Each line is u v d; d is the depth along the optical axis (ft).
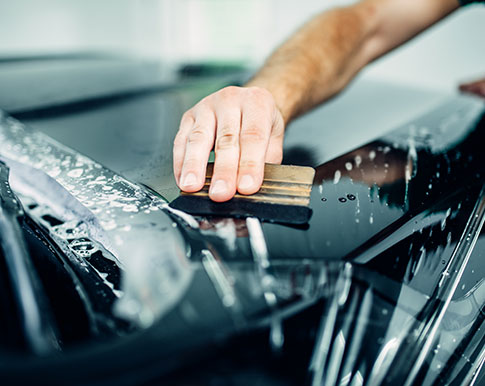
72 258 1.49
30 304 1.09
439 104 3.43
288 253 1.37
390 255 1.44
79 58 5.54
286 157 2.27
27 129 2.71
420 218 1.68
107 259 1.44
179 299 1.14
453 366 1.26
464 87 3.81
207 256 1.33
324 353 1.14
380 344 1.22
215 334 1.02
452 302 1.41
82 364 0.90
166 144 2.50
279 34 6.34
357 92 4.04
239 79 4.47
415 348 1.25
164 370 0.93
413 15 3.59
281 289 1.22
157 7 6.40
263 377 1.04
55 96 3.56
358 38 3.51
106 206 1.69
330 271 1.31
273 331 1.11
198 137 1.88
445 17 3.69
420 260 1.47
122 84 4.10
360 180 1.96
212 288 1.19
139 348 0.96
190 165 1.77
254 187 1.68
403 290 1.34
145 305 1.15
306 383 1.08
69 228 1.65
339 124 2.94
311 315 1.19
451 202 1.83
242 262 1.30
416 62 5.53
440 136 2.60
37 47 6.57
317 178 1.96
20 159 2.18
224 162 1.75
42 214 1.77
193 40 6.41
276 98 2.56
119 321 1.12
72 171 2.04
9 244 1.30
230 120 1.94
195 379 0.97
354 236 1.50
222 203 1.64
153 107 3.42
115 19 6.76
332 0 5.80
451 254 1.57
